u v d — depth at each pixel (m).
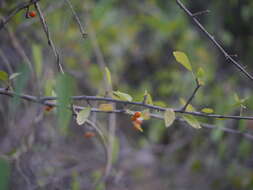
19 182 2.50
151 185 3.70
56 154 2.90
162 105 1.79
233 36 4.54
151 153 4.11
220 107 2.21
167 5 4.36
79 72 3.64
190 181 3.81
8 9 2.74
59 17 3.21
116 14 4.00
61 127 1.33
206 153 3.92
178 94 4.20
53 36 3.20
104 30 3.90
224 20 4.46
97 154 3.11
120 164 3.75
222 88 3.98
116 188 3.21
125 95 1.65
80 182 2.88
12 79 1.66
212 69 4.11
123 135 4.12
